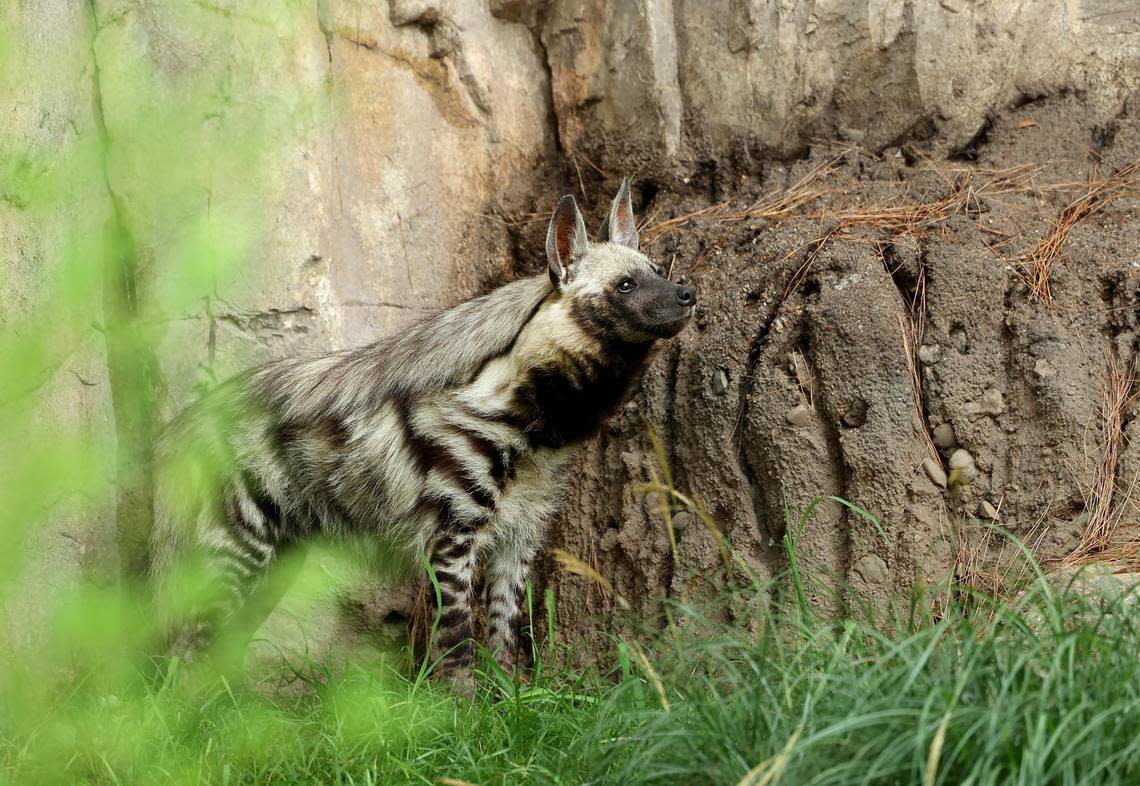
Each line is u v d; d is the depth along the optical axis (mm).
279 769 7473
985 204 10547
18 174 8750
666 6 12102
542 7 12367
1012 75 11492
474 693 8844
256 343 10578
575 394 9727
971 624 6859
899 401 9594
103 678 9172
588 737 6785
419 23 11758
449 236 12039
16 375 4117
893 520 9445
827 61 11773
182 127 5918
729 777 5711
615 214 10039
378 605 11156
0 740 8172
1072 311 9727
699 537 10156
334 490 10180
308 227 10609
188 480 10234
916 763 5352
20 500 4043
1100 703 5605
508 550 10305
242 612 10609
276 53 10492
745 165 11977
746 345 10219
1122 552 9000
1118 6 11289
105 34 10289
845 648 7078
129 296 10453
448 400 9703
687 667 7344
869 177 11398
